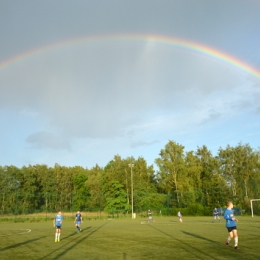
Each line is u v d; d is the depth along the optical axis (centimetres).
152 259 1210
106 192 7881
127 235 2309
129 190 8288
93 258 1263
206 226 3219
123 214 6550
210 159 8656
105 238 2117
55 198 6419
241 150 8375
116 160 8775
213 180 7562
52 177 10525
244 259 1163
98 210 6544
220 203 7212
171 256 1276
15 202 5738
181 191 7356
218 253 1325
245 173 8100
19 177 9456
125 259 1223
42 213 5856
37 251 1519
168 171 8062
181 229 2828
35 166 10519
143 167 9106
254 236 2045
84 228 3225
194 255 1286
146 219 5575
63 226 3662
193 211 6569
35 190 9712
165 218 5659
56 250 1542
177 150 8069
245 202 6366
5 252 1495
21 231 2989
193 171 8031
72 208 6444
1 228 3500
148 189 8125
